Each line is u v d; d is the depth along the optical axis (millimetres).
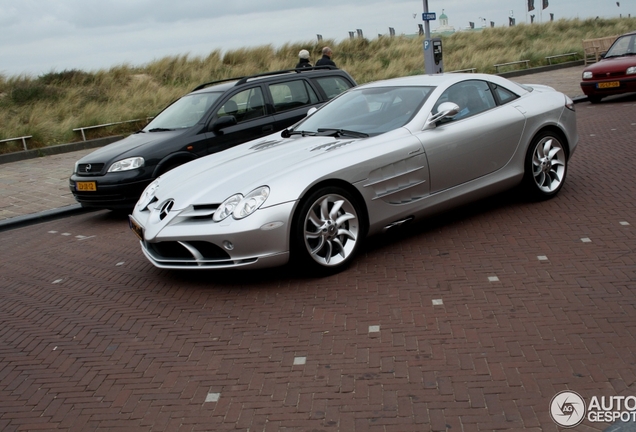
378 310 4316
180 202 4996
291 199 4699
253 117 8883
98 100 17938
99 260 6336
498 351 3600
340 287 4785
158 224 4984
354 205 5070
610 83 13836
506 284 4516
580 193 6617
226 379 3635
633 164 7676
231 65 23750
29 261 6648
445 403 3150
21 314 5039
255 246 4664
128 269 5891
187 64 22500
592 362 3383
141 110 16250
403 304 4371
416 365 3547
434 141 5488
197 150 8359
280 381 3543
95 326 4617
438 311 4203
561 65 23938
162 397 3520
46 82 19531
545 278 4539
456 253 5246
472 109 5930
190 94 9359
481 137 5785
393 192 5281
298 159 5137
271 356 3848
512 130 6023
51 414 3479
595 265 4668
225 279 5230
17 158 13500
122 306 4941
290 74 9492
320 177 4832
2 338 4594
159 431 3197
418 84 6043
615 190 6582
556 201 6414
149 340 4277
